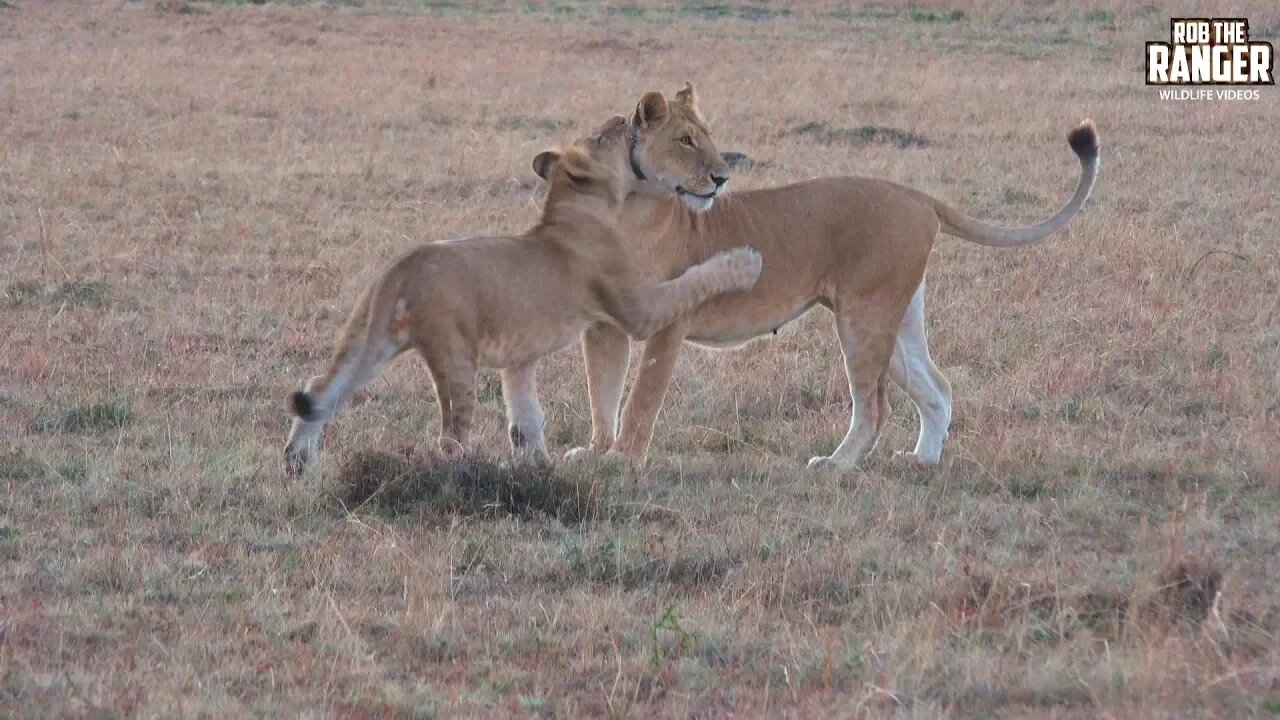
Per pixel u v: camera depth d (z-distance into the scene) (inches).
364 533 412.5
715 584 382.0
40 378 553.0
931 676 315.0
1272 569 378.9
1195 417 529.3
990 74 1317.7
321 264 724.7
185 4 1624.0
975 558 388.5
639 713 302.4
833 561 387.2
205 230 788.6
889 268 482.3
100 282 684.7
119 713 297.4
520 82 1249.4
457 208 846.5
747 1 1752.0
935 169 939.3
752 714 300.2
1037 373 569.6
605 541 402.9
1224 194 872.3
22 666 319.9
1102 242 761.6
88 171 905.5
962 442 507.5
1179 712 291.0
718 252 478.9
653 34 1537.9
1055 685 306.8
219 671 321.4
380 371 443.8
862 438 487.8
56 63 1272.1
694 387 569.6
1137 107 1150.3
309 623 348.2
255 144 1002.7
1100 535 412.2
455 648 338.6
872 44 1493.6
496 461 439.8
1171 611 342.6
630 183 470.9
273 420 523.2
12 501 431.2
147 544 403.5
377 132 1049.5
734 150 989.2
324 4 1706.4
